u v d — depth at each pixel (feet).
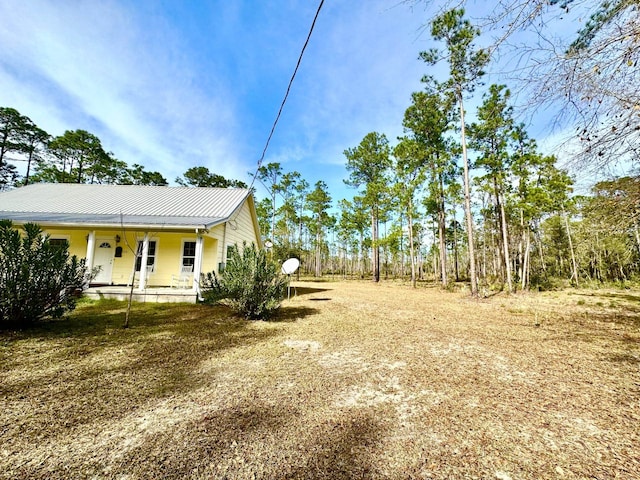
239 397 9.30
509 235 71.97
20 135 70.85
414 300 35.91
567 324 21.72
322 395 9.53
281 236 80.94
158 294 28.99
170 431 7.25
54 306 18.08
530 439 7.07
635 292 48.83
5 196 38.65
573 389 10.12
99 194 41.39
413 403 9.01
